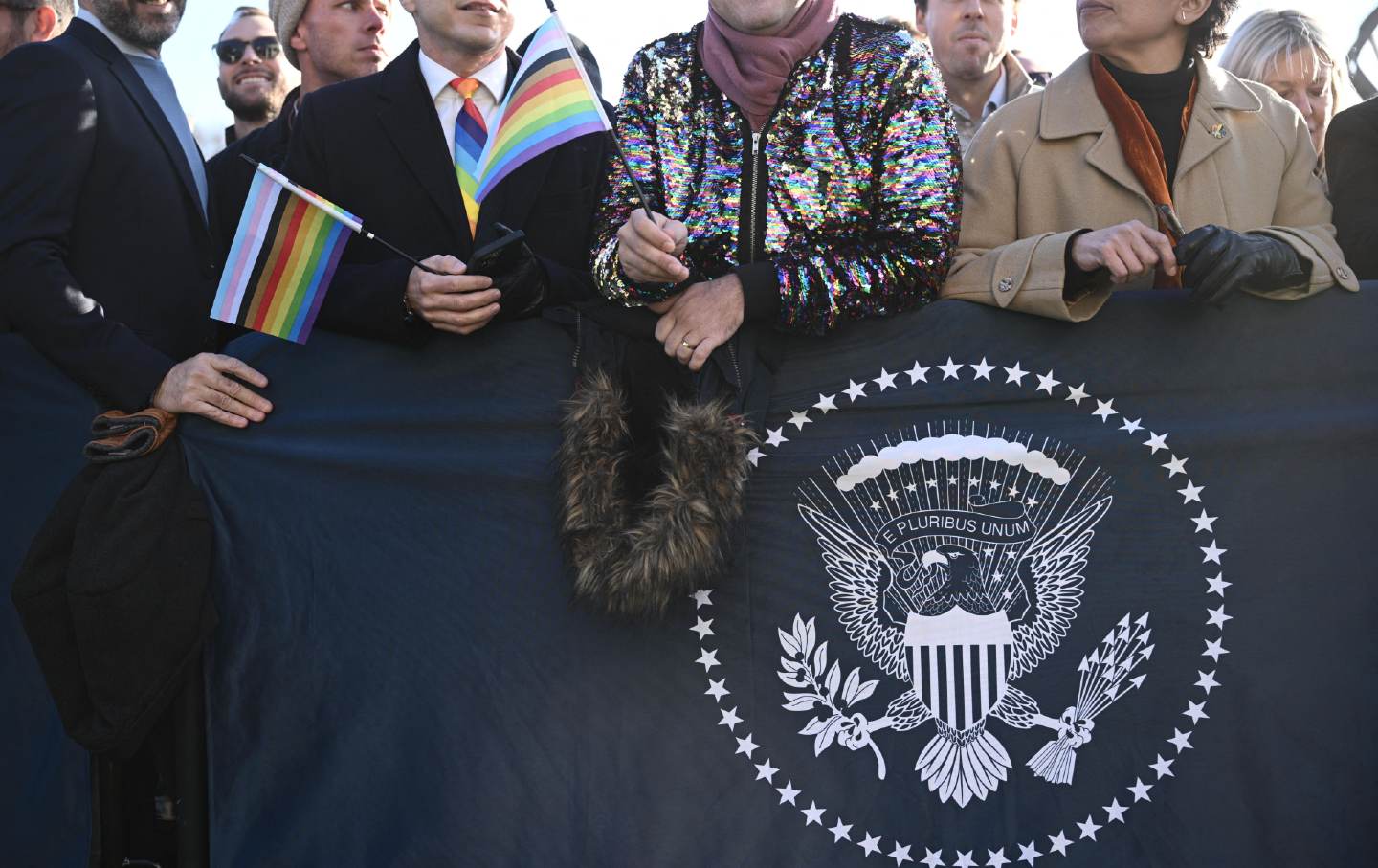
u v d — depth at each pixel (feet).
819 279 8.09
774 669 8.25
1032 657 8.19
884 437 8.32
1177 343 8.29
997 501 8.27
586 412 8.16
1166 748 8.13
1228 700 8.14
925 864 8.09
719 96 8.59
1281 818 8.06
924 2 12.44
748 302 8.08
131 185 8.93
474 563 8.51
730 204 8.43
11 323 8.96
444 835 8.36
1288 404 8.25
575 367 8.49
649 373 8.35
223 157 10.21
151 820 9.09
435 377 8.61
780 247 8.33
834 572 8.27
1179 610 8.19
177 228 9.14
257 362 8.76
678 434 7.91
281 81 13.82
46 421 8.88
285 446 8.67
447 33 9.25
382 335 8.46
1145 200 8.92
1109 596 8.21
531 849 8.30
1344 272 8.28
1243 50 11.41
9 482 8.90
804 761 8.21
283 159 9.39
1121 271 7.83
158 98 9.50
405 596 8.55
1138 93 9.23
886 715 8.21
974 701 8.19
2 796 8.90
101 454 8.45
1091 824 8.09
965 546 8.26
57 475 8.86
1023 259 8.26
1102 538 8.23
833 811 8.17
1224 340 8.28
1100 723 8.15
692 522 7.79
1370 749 8.09
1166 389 8.29
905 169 8.24
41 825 8.87
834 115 8.41
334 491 8.64
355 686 8.54
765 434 8.31
